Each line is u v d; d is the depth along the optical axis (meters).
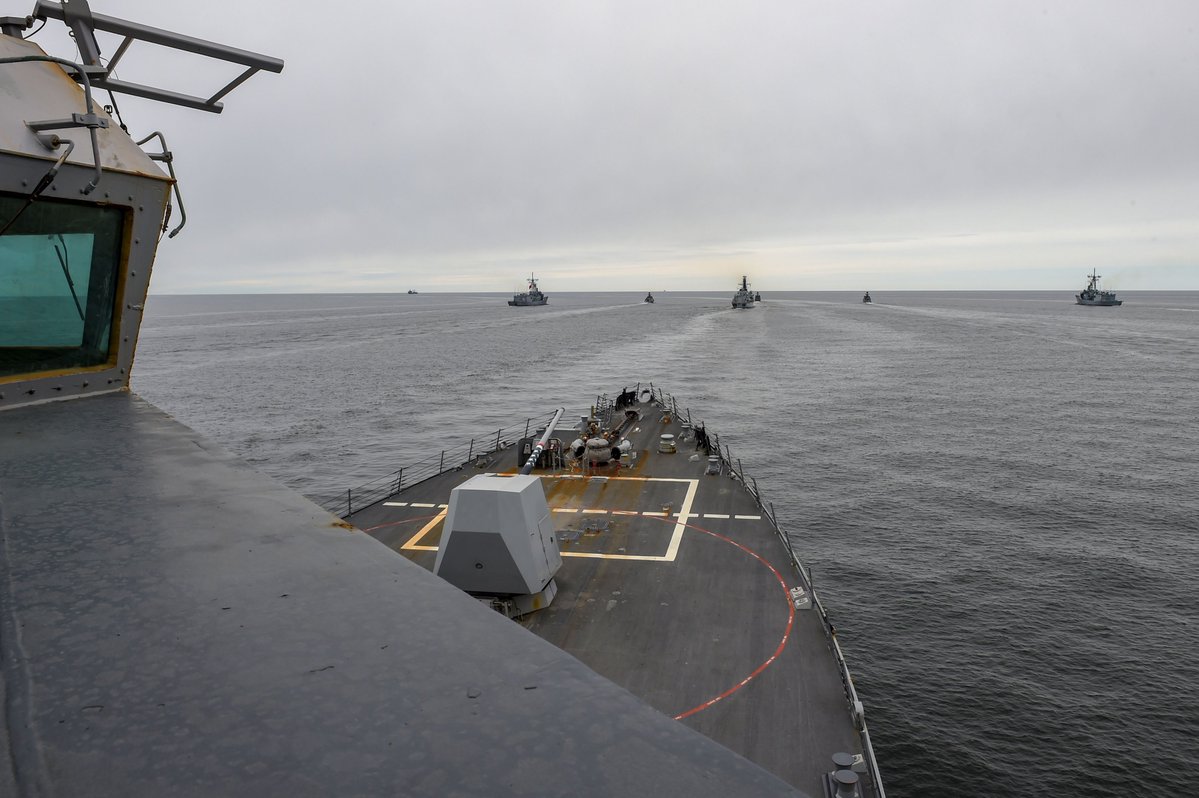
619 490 28.72
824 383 90.88
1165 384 86.56
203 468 4.55
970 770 21.23
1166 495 44.41
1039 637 28.03
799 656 16.97
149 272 7.18
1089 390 82.94
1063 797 20.19
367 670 2.11
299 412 73.62
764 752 13.91
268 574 2.86
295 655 2.20
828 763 13.62
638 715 1.89
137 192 6.71
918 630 28.67
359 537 3.32
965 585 32.44
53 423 5.92
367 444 59.94
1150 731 22.66
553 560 19.94
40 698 1.96
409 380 95.62
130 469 4.51
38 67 6.21
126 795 1.54
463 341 152.75
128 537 3.28
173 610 2.53
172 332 183.75
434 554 22.84
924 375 96.81
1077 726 22.95
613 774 1.60
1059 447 56.66
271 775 1.62
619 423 40.50
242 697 1.97
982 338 149.12
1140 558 35.03
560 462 32.00
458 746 1.73
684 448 35.12
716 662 16.80
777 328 183.50
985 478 48.66
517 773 1.60
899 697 24.50
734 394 83.25
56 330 6.77
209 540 3.24
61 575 2.83
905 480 48.47
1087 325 184.88
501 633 2.37
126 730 1.82
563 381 94.44
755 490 27.86
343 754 1.70
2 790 1.55
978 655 26.89
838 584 32.66
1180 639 27.70
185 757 1.69
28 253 6.23
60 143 5.87
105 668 2.13
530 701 1.93
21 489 4.03
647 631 18.14
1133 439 58.97
